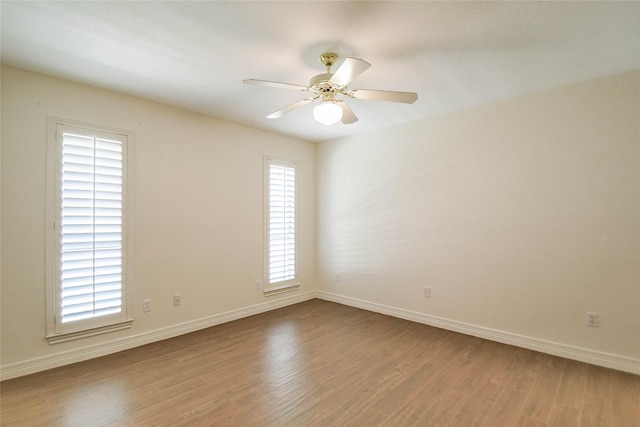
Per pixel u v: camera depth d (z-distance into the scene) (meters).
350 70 1.82
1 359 2.34
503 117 3.07
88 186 2.69
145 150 3.05
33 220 2.46
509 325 3.06
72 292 2.62
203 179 3.50
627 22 1.84
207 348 2.96
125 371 2.51
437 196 3.54
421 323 3.67
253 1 1.66
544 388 2.27
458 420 1.93
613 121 2.54
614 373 2.47
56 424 1.88
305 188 4.69
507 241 3.06
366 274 4.23
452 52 2.18
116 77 2.57
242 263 3.87
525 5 1.69
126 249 2.91
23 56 2.23
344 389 2.27
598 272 2.61
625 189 2.50
